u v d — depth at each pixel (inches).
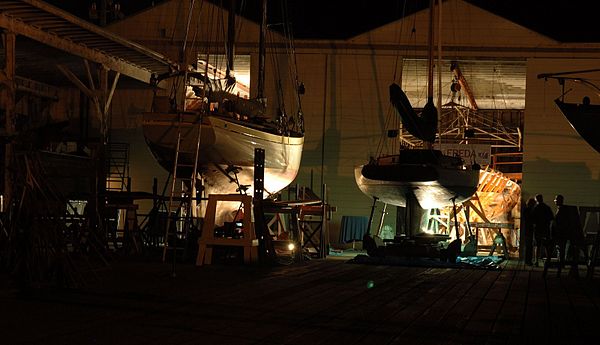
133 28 735.1
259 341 206.5
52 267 322.7
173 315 248.2
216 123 497.0
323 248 577.3
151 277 371.6
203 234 456.1
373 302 294.4
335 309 271.4
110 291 310.0
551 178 695.7
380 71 716.0
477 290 352.2
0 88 546.9
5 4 444.1
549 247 442.3
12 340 200.8
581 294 349.4
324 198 621.3
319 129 717.3
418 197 552.1
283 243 518.6
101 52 577.6
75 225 395.9
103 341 201.6
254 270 426.3
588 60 695.1
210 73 740.7
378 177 539.5
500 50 704.4
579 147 693.9
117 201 545.0
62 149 682.2
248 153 529.0
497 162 1027.3
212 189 536.7
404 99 556.7
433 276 421.1
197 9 728.3
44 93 721.6
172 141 496.7
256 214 468.8
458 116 936.9
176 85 577.6
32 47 562.6
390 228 690.8
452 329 234.2
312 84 720.3
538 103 700.7
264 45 663.1
